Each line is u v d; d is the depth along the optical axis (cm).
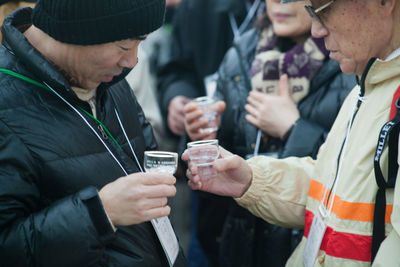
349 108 178
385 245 142
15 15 161
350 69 163
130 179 146
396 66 151
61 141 150
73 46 149
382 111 155
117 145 171
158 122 343
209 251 298
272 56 264
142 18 146
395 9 151
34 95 151
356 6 151
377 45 154
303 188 196
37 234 139
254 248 254
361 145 158
